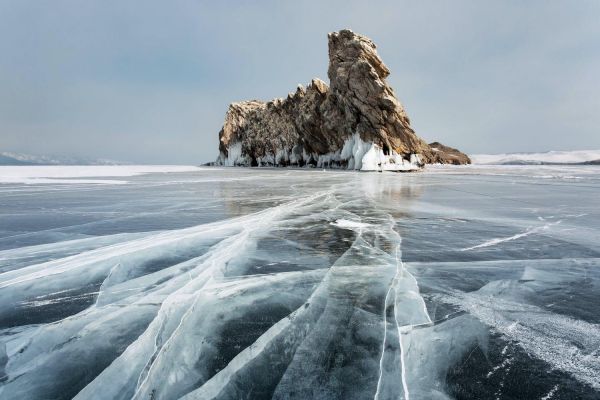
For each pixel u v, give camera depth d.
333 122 42.97
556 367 2.39
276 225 7.30
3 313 3.32
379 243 5.80
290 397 2.13
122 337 2.86
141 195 13.35
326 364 2.45
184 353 2.60
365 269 4.45
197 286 3.92
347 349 2.63
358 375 2.33
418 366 2.42
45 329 3.01
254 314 3.20
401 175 27.58
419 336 2.81
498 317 3.13
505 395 2.12
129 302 3.53
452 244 5.74
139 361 2.53
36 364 2.51
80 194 13.80
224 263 4.73
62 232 6.88
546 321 3.06
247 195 12.99
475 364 2.43
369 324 3.00
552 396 2.10
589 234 6.52
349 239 6.07
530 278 4.15
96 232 6.87
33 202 11.41
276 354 2.57
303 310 3.28
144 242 5.97
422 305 3.38
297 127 51.69
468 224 7.41
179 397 2.15
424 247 5.54
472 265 4.63
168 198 12.31
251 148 65.44
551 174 29.69
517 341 2.72
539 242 5.89
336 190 14.64
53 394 2.19
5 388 2.25
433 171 36.59
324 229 6.89
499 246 5.63
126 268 4.59
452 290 3.77
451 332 2.87
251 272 4.36
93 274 4.39
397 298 3.54
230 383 2.26
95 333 2.93
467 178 23.45
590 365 2.41
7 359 2.58
